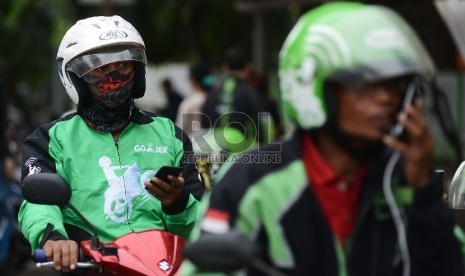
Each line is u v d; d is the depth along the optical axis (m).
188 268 7.30
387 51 6.97
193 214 11.09
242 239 6.75
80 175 11.17
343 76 7.00
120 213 11.09
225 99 21.52
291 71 7.26
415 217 7.11
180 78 52.84
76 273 11.09
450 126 22.80
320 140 7.34
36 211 10.84
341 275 7.20
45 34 46.91
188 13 40.44
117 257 10.44
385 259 7.21
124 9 39.69
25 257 24.11
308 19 7.28
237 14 40.78
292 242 7.16
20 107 50.47
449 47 24.77
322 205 7.26
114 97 11.28
